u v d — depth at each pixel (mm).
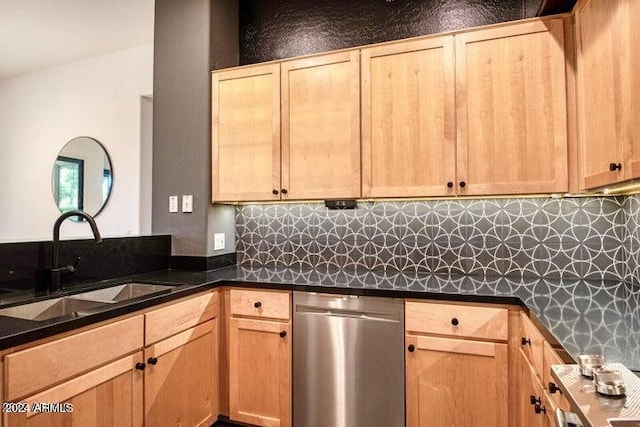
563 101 1842
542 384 1383
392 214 2434
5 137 4234
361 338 1928
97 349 1436
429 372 1813
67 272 1901
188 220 2529
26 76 4082
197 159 2520
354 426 1935
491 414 1718
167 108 2617
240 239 2771
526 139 1891
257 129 2398
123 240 2242
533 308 1519
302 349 2027
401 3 2473
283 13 2746
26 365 1194
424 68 2062
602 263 2061
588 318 1388
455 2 2361
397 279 2146
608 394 713
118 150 3559
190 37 2568
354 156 2172
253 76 2420
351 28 2576
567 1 1855
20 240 1796
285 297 2061
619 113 1404
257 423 2102
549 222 2146
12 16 2990
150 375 1684
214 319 2139
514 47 1917
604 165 1536
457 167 1989
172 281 2113
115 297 2053
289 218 2658
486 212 2254
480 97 1961
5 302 1599
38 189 3998
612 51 1459
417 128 2066
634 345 1104
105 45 3480
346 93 2203
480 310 1740
